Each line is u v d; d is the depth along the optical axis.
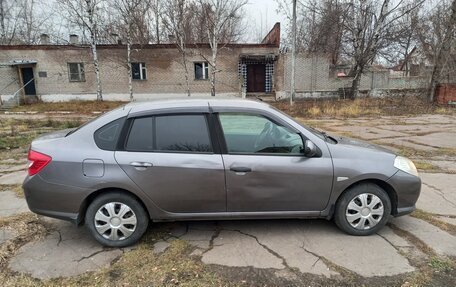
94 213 3.19
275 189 3.28
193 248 3.21
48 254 3.12
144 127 3.25
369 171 3.32
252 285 2.64
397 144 8.70
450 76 22.22
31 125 12.73
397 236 3.44
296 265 2.90
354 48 22.08
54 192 3.12
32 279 2.72
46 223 3.79
